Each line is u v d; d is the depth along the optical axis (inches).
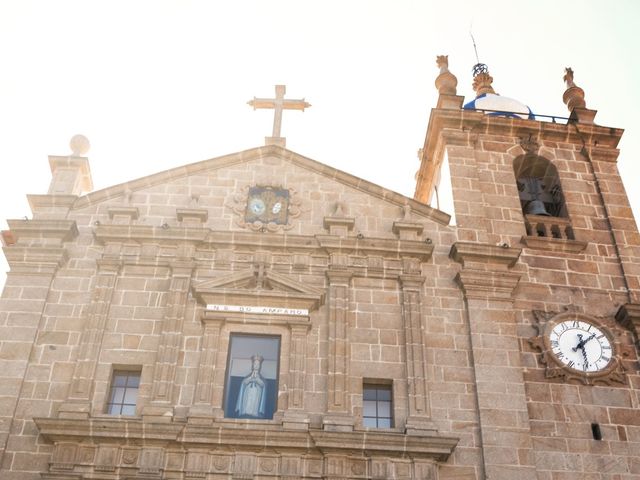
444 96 1067.3
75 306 824.9
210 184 936.9
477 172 992.2
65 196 905.5
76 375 770.8
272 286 847.1
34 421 731.4
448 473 743.1
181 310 818.2
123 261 852.6
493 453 754.2
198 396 761.6
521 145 1032.2
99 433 724.7
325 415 757.9
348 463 730.8
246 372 802.2
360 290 855.1
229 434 730.2
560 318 865.5
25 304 817.5
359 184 944.3
